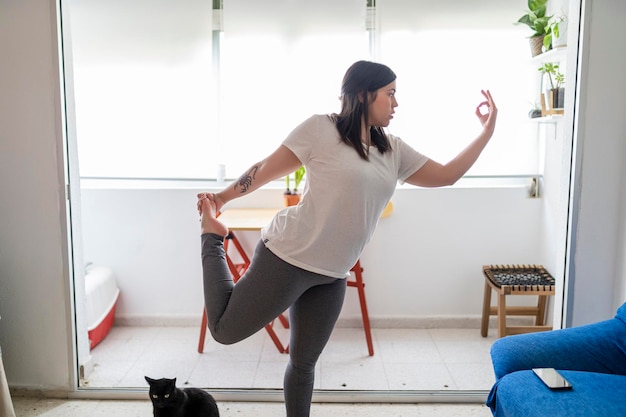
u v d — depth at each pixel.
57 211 2.51
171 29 3.29
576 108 2.39
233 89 3.29
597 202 2.42
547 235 3.30
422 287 3.48
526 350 1.98
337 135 1.87
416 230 3.43
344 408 2.53
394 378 2.82
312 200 1.86
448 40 3.25
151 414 2.49
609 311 2.48
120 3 3.28
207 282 1.97
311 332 2.00
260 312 1.91
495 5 3.22
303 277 1.89
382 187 1.88
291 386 2.05
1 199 2.51
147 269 3.48
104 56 3.32
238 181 2.01
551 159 3.22
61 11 2.46
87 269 3.36
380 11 3.24
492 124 2.07
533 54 3.15
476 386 2.73
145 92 3.35
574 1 2.40
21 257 2.55
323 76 3.27
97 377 2.84
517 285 3.03
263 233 1.96
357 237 1.87
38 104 2.45
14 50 2.42
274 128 3.31
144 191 3.41
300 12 3.23
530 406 1.70
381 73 1.84
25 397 2.64
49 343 2.60
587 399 1.68
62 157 2.48
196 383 2.78
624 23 2.32
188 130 3.38
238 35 3.26
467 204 3.41
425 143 3.32
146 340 3.31
